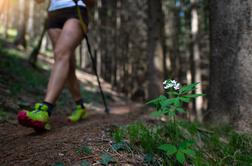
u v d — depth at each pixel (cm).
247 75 308
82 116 368
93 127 271
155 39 1061
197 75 1109
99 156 199
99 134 242
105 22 2394
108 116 419
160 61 1057
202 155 233
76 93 362
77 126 296
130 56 2169
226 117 320
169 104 202
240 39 314
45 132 280
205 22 1602
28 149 217
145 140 224
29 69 923
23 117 262
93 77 1867
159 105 210
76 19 310
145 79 2116
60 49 297
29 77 736
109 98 1184
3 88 481
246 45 310
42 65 1284
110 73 2394
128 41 2156
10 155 210
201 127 318
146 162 203
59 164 182
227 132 304
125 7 2141
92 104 786
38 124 267
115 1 2270
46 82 810
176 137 228
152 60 1060
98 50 2261
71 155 198
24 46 1536
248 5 310
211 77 350
